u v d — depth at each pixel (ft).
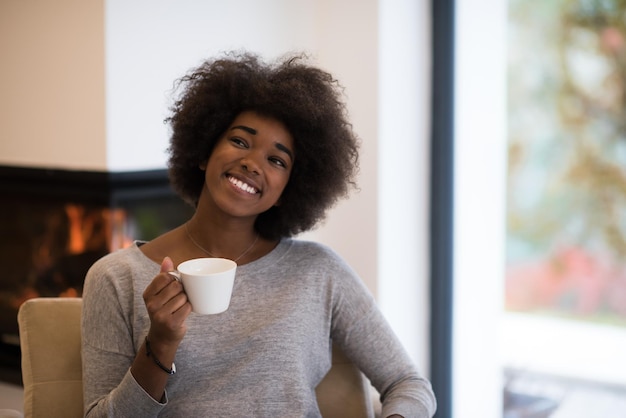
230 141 4.86
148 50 7.91
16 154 8.46
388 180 8.81
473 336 9.83
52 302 5.13
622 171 9.61
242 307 4.77
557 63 9.75
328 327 5.03
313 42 9.09
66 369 5.01
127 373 4.28
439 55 9.12
